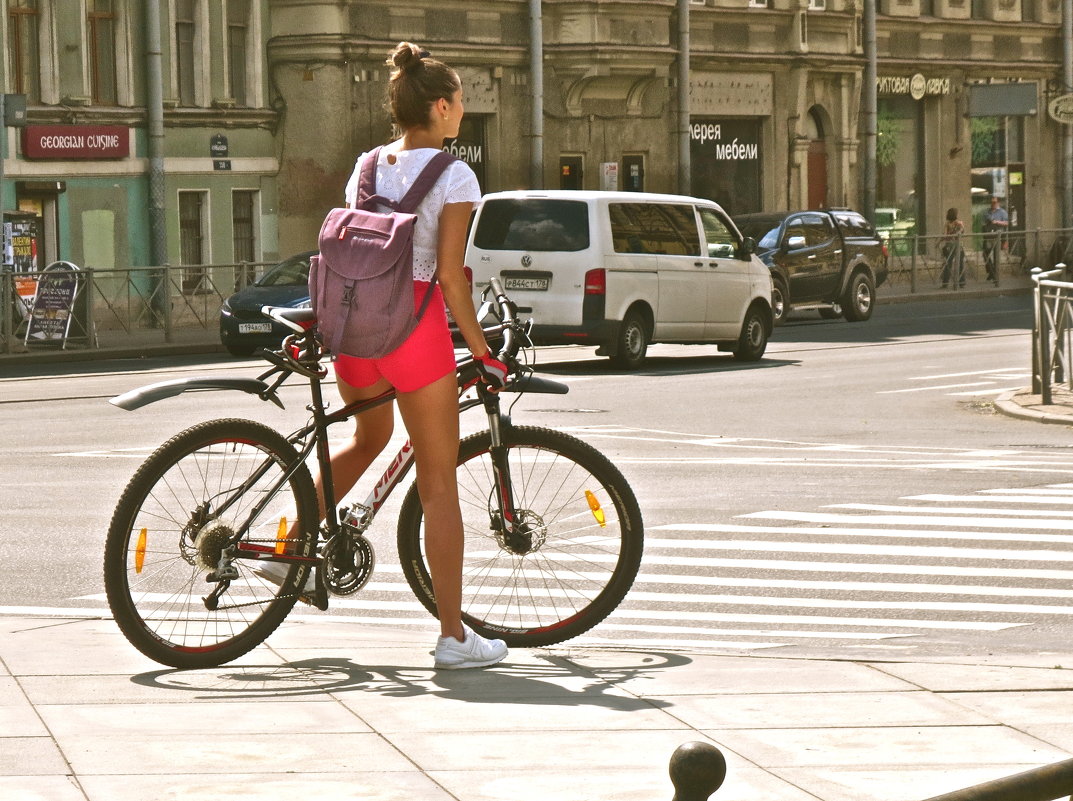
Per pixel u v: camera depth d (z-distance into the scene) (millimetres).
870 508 36562
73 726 17141
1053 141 170750
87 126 104125
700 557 30891
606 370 75688
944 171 159750
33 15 102562
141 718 17516
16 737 16703
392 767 15695
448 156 19594
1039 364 60906
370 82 116688
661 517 35344
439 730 17047
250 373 75500
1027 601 27031
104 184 105688
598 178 129750
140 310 95062
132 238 107500
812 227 107500
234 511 20016
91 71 105688
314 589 20453
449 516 20016
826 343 91312
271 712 17797
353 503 20797
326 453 20469
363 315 19297
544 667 20141
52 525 33969
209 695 18609
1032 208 169000
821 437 50719
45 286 90562
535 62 124625
